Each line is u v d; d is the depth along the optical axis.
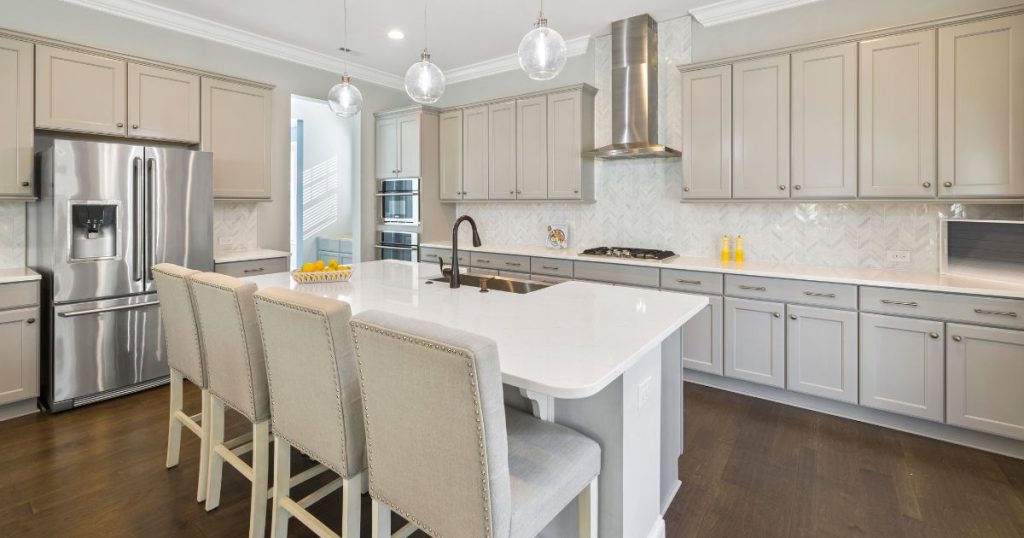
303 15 3.97
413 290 2.47
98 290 3.19
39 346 3.07
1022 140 2.63
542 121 4.55
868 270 3.31
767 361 3.27
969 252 2.84
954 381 2.66
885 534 1.98
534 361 1.39
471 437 1.10
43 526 2.00
